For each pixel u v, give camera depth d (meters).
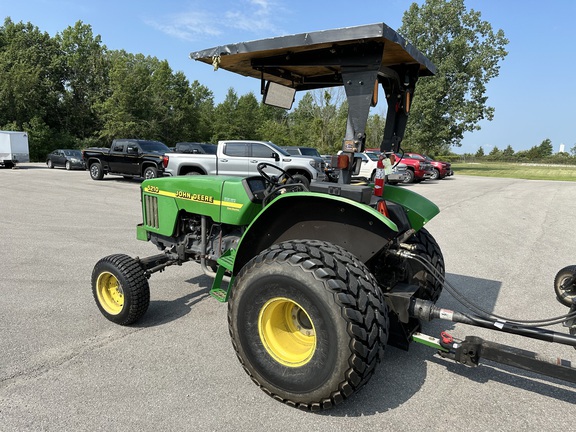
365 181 3.35
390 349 3.28
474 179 25.19
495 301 4.41
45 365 2.93
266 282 2.43
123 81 36.56
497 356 2.38
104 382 2.72
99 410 2.43
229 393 2.63
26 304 4.06
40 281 4.75
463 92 35.56
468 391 2.71
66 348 3.19
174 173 13.52
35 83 35.72
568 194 15.72
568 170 44.38
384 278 3.10
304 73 3.59
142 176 15.59
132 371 2.87
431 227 8.77
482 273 5.48
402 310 2.71
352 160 2.72
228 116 53.38
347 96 2.76
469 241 7.45
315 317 2.27
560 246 7.11
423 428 2.32
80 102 41.31
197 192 3.77
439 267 3.57
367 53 2.65
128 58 47.59
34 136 33.78
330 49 2.78
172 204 4.01
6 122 35.09
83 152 17.59
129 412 2.41
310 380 2.32
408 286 2.95
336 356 2.21
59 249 6.18
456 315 2.58
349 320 2.18
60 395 2.57
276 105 3.89
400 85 3.27
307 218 2.80
